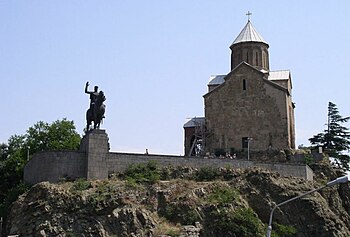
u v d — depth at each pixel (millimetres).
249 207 56531
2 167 71875
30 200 50344
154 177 55781
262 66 82375
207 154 72688
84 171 54688
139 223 49562
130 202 51156
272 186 59719
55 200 49375
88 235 47906
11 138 81062
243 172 61250
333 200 65062
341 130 87688
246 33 83812
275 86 76125
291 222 58062
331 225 58469
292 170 64812
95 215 49219
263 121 75688
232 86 77812
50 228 47531
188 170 59781
